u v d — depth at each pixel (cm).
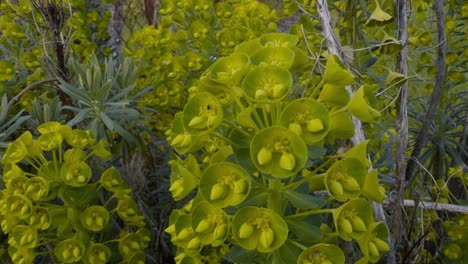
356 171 16
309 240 17
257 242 16
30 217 23
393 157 32
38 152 23
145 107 35
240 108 17
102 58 42
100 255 24
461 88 47
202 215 17
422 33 32
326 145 28
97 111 28
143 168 33
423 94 45
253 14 37
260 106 16
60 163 24
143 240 26
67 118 32
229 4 40
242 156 17
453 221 31
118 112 28
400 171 24
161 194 34
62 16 30
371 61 29
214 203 16
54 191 23
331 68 16
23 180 23
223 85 16
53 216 23
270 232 16
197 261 20
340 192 16
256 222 16
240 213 16
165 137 36
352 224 16
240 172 16
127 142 30
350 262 22
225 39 36
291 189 17
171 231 19
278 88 15
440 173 35
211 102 16
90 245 24
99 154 24
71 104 31
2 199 23
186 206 19
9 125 30
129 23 59
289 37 18
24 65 33
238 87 16
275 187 17
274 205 17
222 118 16
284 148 15
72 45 37
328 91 17
